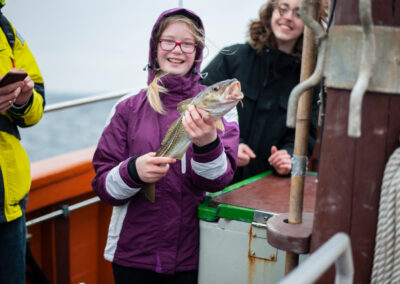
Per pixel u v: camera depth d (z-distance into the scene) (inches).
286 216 70.0
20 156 89.1
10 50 89.3
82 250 127.6
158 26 92.0
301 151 65.3
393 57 52.5
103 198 89.0
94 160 92.7
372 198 55.7
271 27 117.2
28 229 117.0
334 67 54.9
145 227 88.3
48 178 111.7
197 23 94.1
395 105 53.7
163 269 87.4
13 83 78.5
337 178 57.0
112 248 91.4
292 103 56.4
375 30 52.1
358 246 57.2
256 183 101.4
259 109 117.6
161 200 87.9
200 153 82.4
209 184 86.4
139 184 84.4
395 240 54.4
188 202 89.0
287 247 63.1
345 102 55.3
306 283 41.8
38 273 111.8
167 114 90.7
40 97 92.8
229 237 86.2
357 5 53.2
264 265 84.2
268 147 117.7
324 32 55.1
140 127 90.5
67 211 117.9
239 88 74.1
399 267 54.4
